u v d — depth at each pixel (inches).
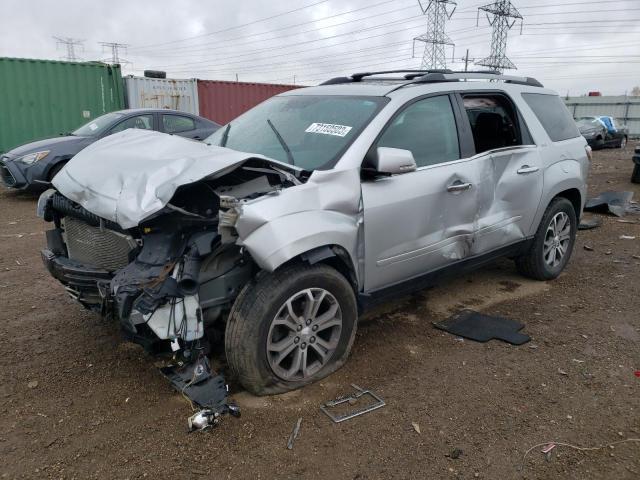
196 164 118.6
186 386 119.5
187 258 114.5
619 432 117.2
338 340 135.5
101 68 540.4
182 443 110.8
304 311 127.0
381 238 139.5
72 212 136.6
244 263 124.7
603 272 225.6
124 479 100.7
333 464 105.7
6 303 183.3
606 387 135.1
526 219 188.7
